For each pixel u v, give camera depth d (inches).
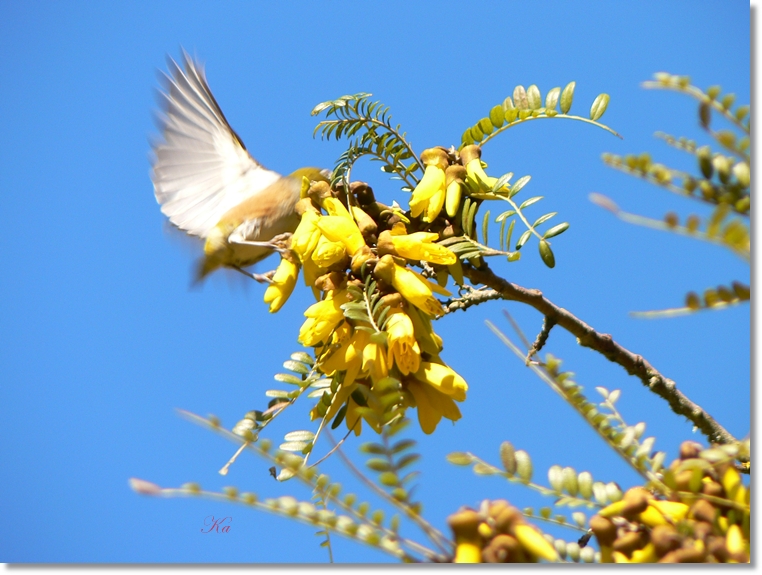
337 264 116.5
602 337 117.3
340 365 115.2
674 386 117.0
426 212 117.7
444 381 114.8
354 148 118.5
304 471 109.0
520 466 109.5
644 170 108.3
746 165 108.0
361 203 118.0
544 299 117.3
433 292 116.7
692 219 107.0
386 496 108.3
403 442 108.3
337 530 108.3
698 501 108.9
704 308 107.9
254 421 115.7
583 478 109.7
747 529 108.7
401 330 114.7
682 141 108.5
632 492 109.1
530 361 110.2
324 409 115.7
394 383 109.7
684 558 108.3
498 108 118.0
